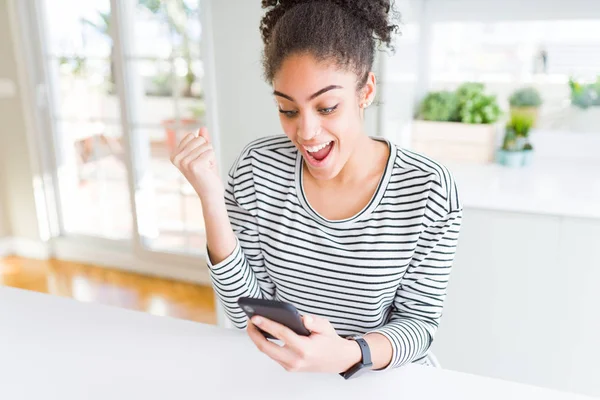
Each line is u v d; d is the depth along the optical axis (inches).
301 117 32.7
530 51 82.0
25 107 121.1
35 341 36.5
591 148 82.4
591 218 61.5
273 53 32.7
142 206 120.2
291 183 39.0
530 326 67.8
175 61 110.0
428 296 38.4
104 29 116.0
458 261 68.9
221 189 36.2
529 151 80.3
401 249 37.2
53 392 31.7
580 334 65.8
